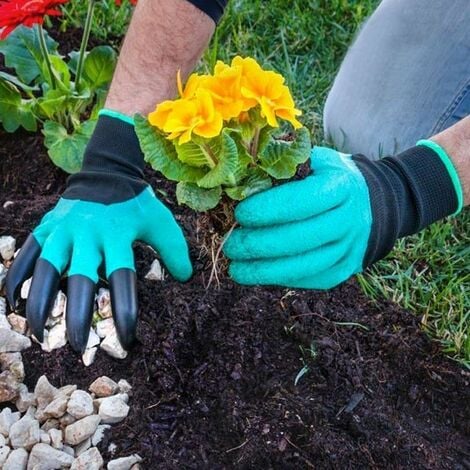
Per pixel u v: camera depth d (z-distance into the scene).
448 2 1.16
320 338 0.93
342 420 0.87
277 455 0.84
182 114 0.69
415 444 0.87
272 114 0.69
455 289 1.04
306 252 0.80
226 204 0.79
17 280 0.85
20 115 1.12
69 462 0.84
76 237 0.84
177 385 0.89
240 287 0.95
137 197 0.87
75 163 1.07
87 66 1.13
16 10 0.98
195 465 0.84
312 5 1.43
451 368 0.95
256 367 0.90
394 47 1.18
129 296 0.83
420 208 0.82
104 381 0.89
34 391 0.90
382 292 1.02
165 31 0.89
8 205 1.07
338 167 0.80
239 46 1.33
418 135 1.16
